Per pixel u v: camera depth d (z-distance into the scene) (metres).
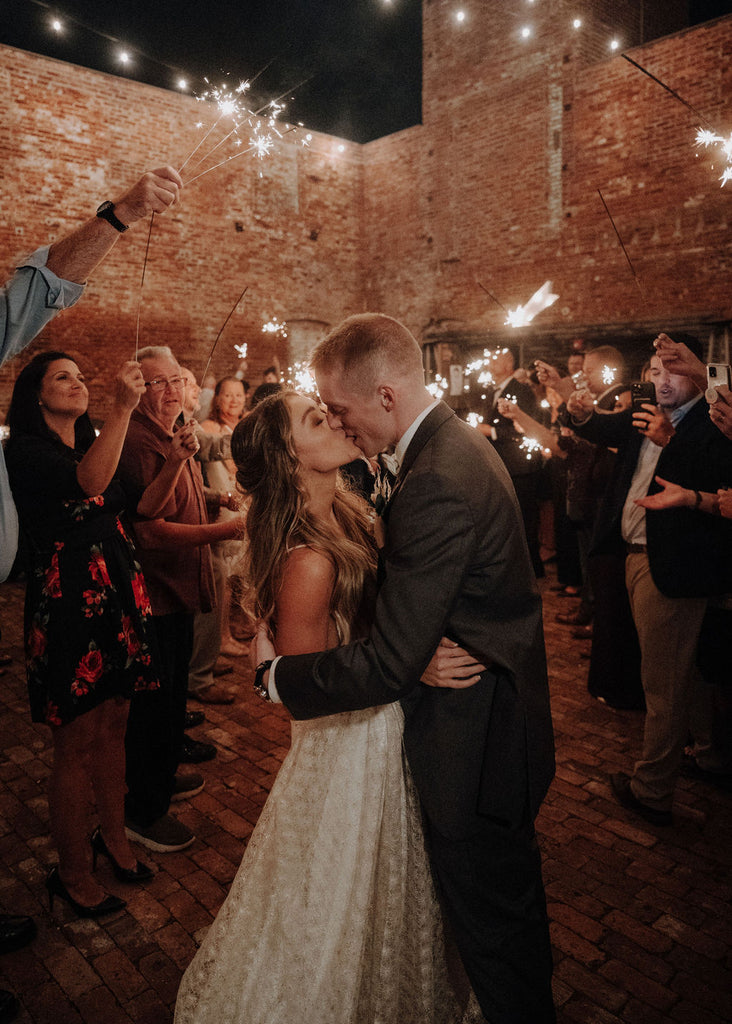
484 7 9.73
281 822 1.64
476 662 1.47
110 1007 2.13
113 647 2.37
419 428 1.48
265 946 1.63
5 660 4.88
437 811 1.47
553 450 5.13
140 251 9.73
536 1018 1.58
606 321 8.84
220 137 10.15
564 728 3.84
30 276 1.63
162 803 2.87
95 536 2.35
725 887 2.63
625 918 2.48
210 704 4.18
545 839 2.92
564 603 6.02
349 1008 1.56
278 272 10.95
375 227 11.64
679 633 2.82
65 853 2.45
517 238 9.70
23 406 2.31
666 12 10.25
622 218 8.61
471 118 10.09
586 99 8.81
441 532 1.35
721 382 2.46
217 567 4.10
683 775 3.41
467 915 1.52
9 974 2.26
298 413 1.59
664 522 2.76
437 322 10.86
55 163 8.98
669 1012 2.10
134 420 2.86
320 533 1.56
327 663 1.39
